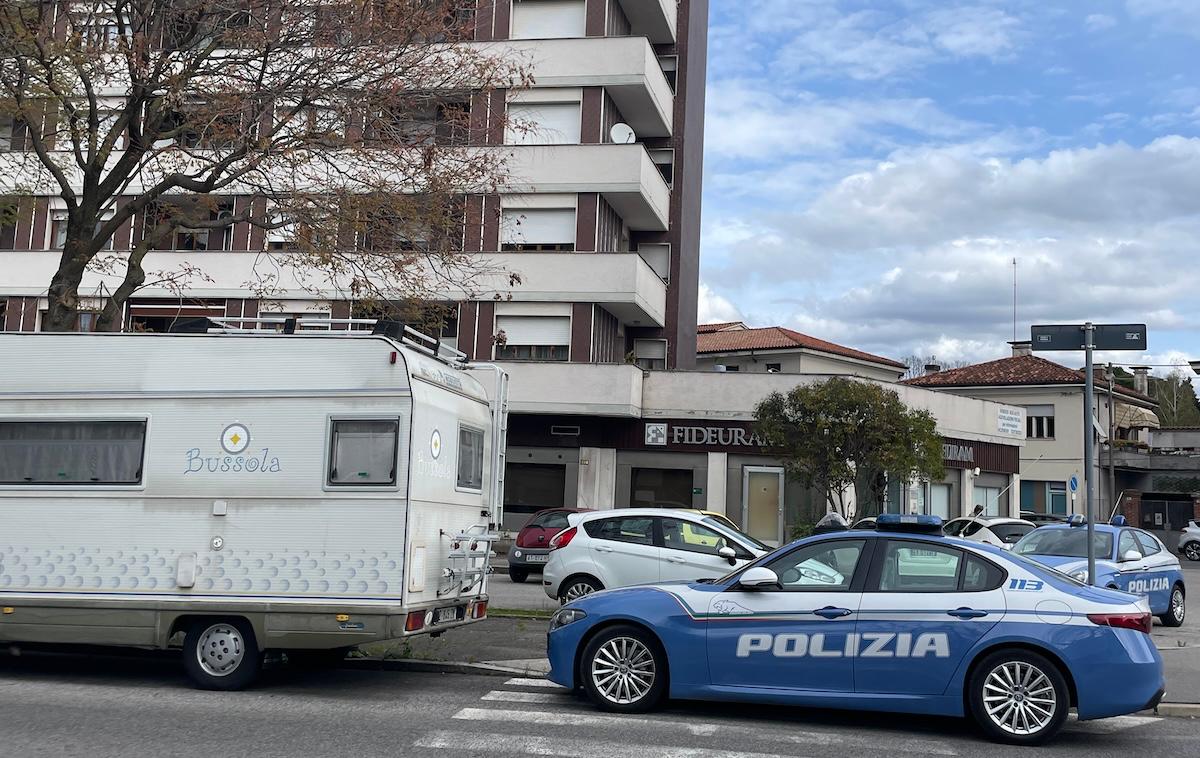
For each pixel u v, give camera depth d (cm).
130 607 971
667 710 898
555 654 905
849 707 822
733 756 734
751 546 1451
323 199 1616
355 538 957
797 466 2717
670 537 1464
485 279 2978
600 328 3094
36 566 989
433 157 1722
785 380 3052
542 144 3017
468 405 1123
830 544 863
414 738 770
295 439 977
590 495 3061
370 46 1620
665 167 3562
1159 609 1705
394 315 1705
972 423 3638
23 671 1065
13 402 1014
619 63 3055
